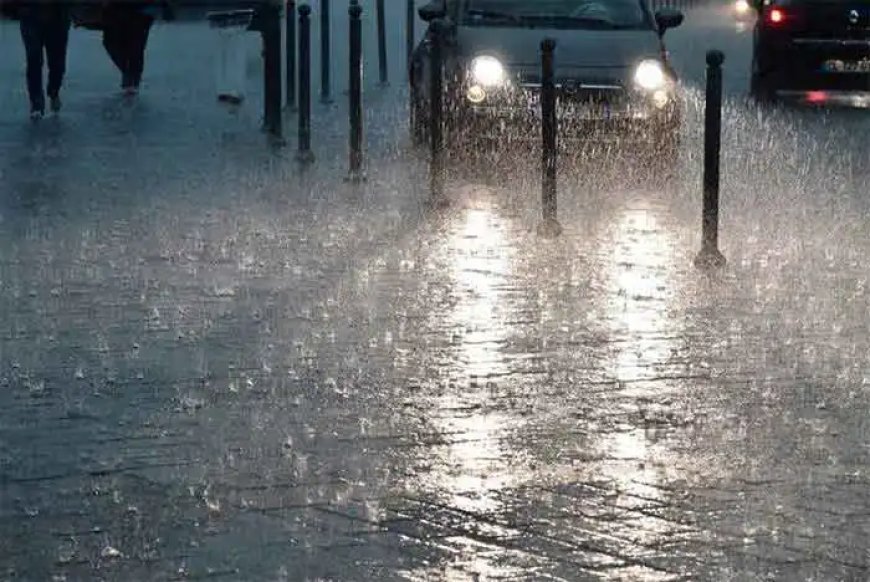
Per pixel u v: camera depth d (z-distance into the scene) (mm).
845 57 49531
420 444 15719
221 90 45625
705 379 18000
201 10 59906
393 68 57531
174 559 12922
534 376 18094
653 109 33906
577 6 37031
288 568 12719
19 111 43656
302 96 34531
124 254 24875
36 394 17422
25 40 41750
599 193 31344
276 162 34844
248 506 14070
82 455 15422
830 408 16922
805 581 12461
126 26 46344
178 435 16031
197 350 19219
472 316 20844
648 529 13508
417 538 13320
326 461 15234
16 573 12656
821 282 23156
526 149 34156
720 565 12758
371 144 37750
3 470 15008
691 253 25188
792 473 14891
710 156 24109
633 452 15469
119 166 34094
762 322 20672
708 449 15570
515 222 27844
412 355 18953
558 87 33938
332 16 77312
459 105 34281
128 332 20094
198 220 27797
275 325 20438
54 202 29609
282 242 25844
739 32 81375
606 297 22031
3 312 21094
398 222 27703
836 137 40938
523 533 13422
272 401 17156
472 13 36781
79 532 13492
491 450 15539
